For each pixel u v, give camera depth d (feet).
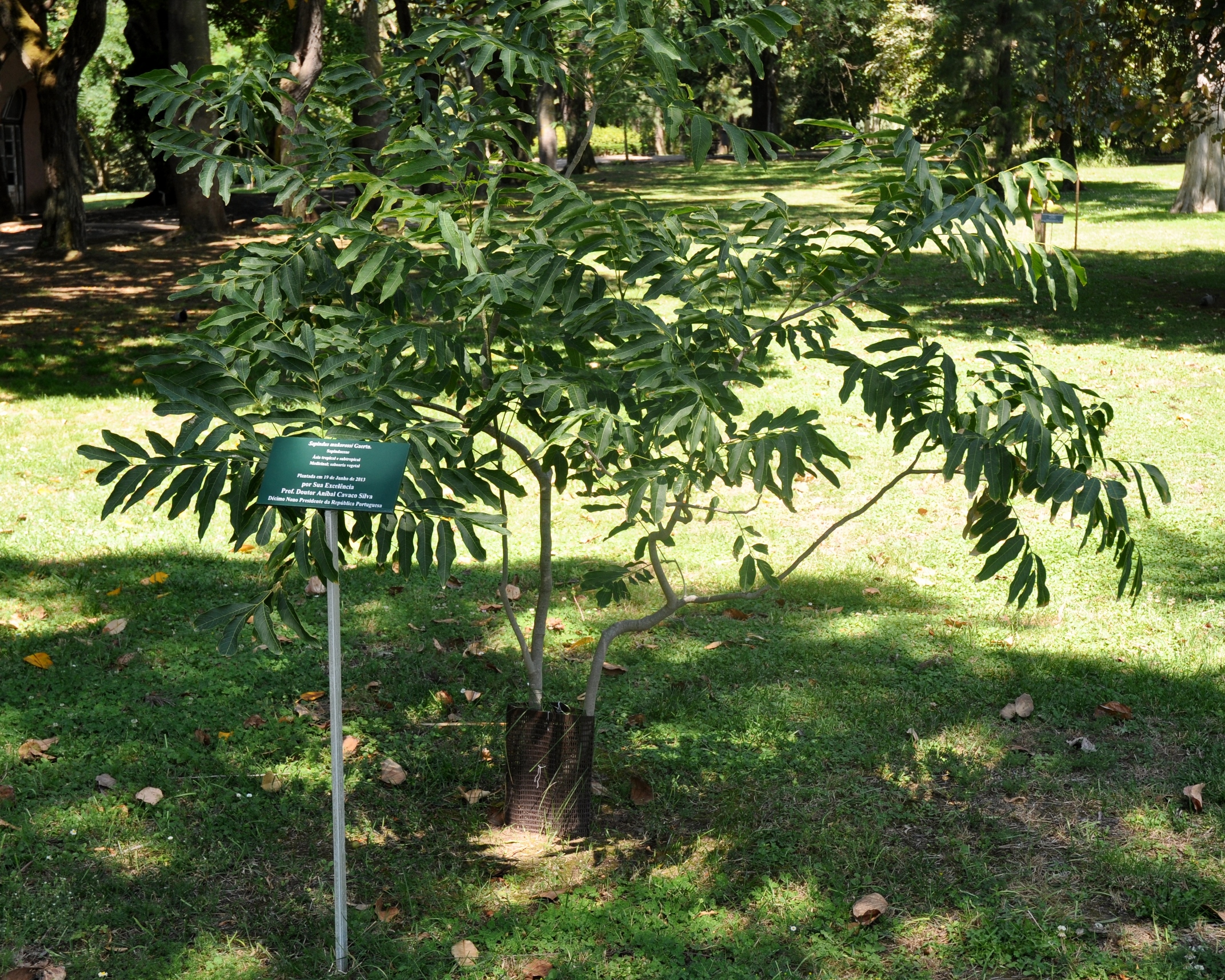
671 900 11.57
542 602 13.39
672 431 10.70
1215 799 13.35
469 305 11.51
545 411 11.35
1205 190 88.84
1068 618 18.66
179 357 10.27
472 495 10.59
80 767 13.88
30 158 101.86
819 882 11.90
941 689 16.22
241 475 10.02
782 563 21.13
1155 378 35.73
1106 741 14.87
